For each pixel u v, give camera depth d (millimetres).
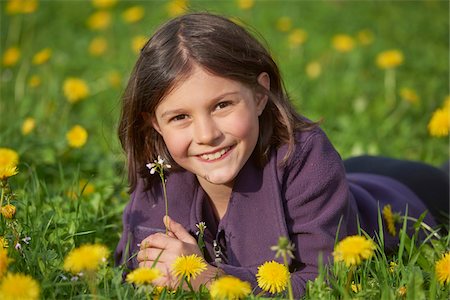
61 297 3021
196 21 3246
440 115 4891
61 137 5613
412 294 2852
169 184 3576
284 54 8711
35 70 8203
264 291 3041
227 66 3111
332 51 8742
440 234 4207
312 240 3336
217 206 3553
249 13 10250
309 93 7520
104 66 8547
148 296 2889
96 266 2879
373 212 3902
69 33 9977
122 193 4539
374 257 3420
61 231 3783
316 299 2930
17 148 5176
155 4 11383
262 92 3262
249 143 3195
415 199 4344
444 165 5168
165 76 3135
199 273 3064
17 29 9367
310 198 3369
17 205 4129
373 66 8406
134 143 3523
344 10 10953
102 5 8758
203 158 3182
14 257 3150
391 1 11445
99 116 6762
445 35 9977
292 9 10844
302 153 3395
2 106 6730
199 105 3105
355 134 6340
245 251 3420
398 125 6688
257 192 3404
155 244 3277
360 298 2902
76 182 4332
